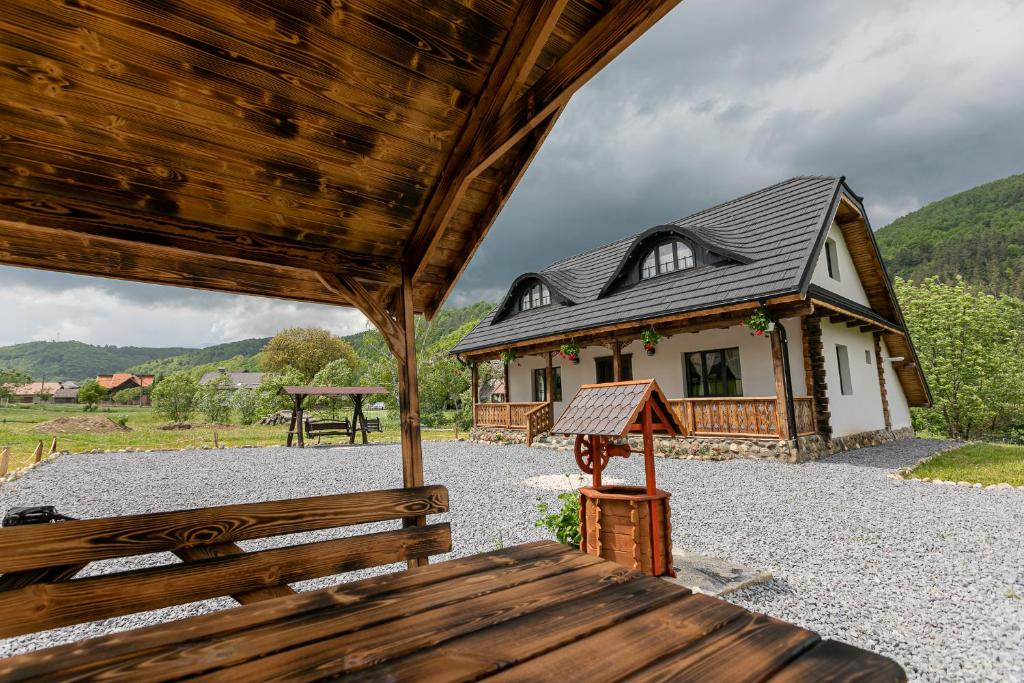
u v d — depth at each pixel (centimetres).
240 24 229
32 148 227
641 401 379
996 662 282
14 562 175
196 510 216
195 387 2894
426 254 344
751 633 140
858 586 390
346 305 440
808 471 873
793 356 1108
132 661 129
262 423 3011
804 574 414
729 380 1187
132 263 350
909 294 2325
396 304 360
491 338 1673
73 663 128
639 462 1057
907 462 973
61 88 218
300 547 235
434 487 291
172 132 247
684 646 132
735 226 1327
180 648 136
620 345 1242
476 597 173
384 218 336
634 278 1399
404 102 282
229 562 215
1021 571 416
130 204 258
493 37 271
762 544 493
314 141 279
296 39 241
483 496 773
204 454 1507
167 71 230
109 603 189
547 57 284
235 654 132
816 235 1025
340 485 938
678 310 1067
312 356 5019
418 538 272
